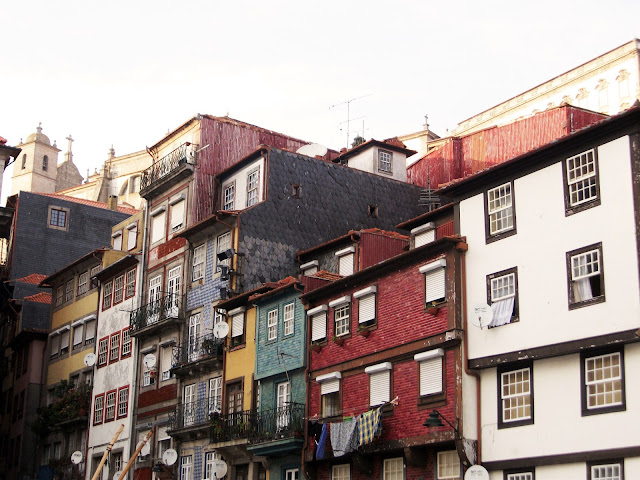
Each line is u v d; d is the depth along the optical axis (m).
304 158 42.81
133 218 50.50
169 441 41.97
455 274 28.19
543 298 25.59
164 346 44.00
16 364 59.41
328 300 33.94
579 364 24.41
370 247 37.16
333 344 33.19
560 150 25.92
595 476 23.53
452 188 29.12
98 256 51.88
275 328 36.28
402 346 29.83
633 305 23.16
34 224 62.16
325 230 42.34
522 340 25.91
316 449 32.25
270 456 35.03
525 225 26.66
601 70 53.41
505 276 26.94
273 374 35.56
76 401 49.94
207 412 39.12
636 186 23.72
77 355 52.38
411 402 29.06
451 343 27.84
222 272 39.62
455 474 27.39
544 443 24.91
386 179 45.09
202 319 41.47
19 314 58.81
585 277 24.62
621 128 24.34
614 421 23.25
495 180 27.95
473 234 28.36
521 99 58.44
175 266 44.56
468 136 44.47
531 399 25.53
